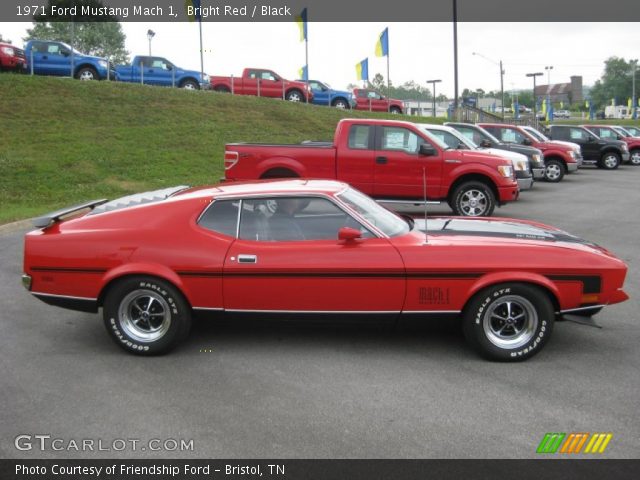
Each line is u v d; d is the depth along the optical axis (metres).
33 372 4.92
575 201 15.17
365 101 35.47
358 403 4.34
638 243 9.93
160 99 25.47
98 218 5.34
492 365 5.02
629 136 29.31
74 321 6.19
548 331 5.03
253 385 4.65
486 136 18.14
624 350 5.36
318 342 5.54
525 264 4.96
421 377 4.77
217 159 20.09
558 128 26.12
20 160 16.77
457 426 4.02
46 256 5.23
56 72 26.72
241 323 5.24
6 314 6.37
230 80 31.44
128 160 18.38
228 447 3.79
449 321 5.12
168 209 5.26
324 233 5.16
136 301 5.23
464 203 11.56
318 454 3.70
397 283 5.02
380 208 5.63
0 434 3.97
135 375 4.86
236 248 5.10
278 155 11.34
